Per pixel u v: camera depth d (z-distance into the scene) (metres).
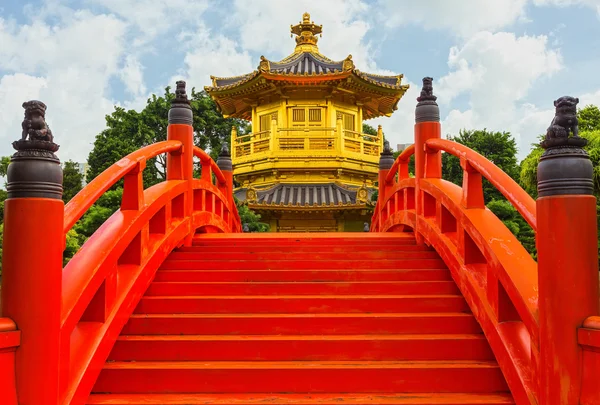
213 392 4.82
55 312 3.67
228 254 7.63
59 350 3.72
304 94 25.81
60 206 3.75
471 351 5.24
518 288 4.38
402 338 5.28
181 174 8.09
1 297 3.59
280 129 25.58
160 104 30.92
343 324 5.64
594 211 3.62
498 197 23.70
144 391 4.82
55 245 3.69
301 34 28.22
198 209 9.09
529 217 4.19
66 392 4.14
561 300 3.57
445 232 6.96
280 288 6.45
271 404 4.50
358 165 26.00
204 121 32.69
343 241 8.44
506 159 25.55
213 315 5.82
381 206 12.12
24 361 3.52
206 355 5.24
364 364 5.03
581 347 3.51
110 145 26.64
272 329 5.62
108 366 4.90
